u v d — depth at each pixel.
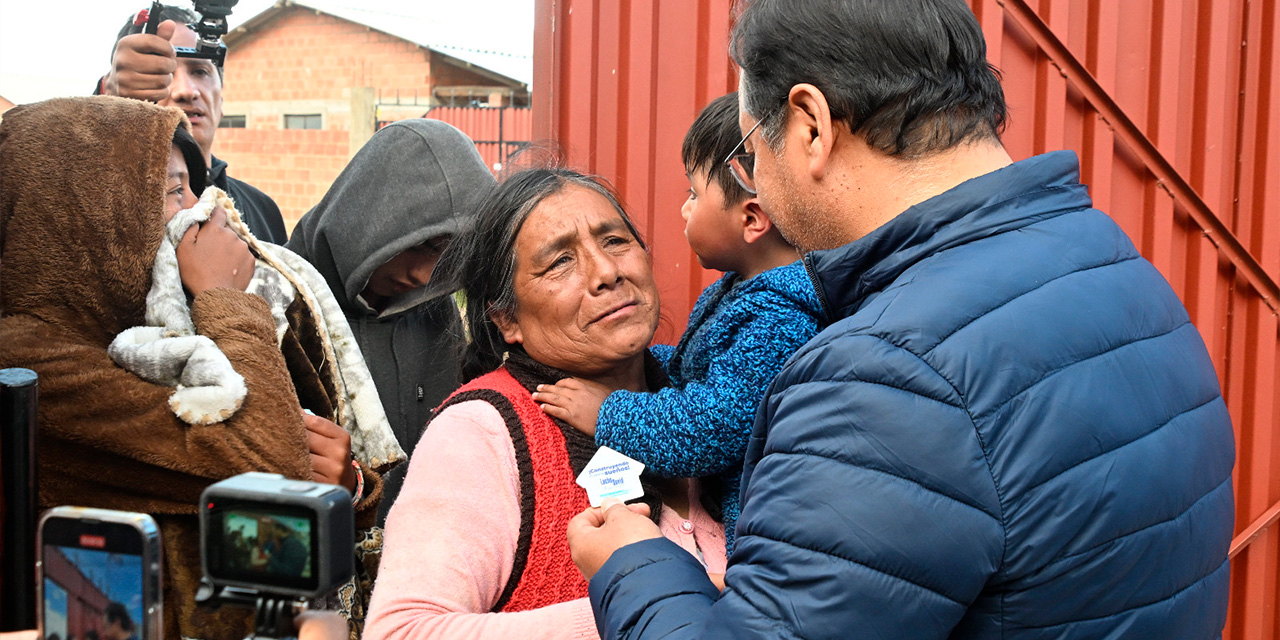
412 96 15.23
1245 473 2.88
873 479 0.85
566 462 1.34
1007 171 1.01
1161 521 0.92
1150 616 0.92
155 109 1.46
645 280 1.46
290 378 1.45
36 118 1.38
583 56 2.39
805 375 0.94
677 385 1.70
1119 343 0.94
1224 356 2.86
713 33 2.41
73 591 0.71
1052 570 0.86
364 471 1.62
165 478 1.33
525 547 1.28
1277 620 2.96
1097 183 2.68
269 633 0.71
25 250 1.35
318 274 1.72
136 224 1.39
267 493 0.71
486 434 1.32
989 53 2.56
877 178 1.04
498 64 15.91
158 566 0.70
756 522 0.92
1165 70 2.70
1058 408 0.87
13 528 1.00
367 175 2.16
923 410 0.86
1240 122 2.79
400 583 1.20
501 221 1.43
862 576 0.84
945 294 0.91
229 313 1.42
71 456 1.33
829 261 1.04
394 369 2.15
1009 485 0.84
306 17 15.24
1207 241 2.79
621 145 2.41
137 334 1.36
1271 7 2.77
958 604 0.85
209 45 2.47
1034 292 0.93
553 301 1.40
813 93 1.04
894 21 1.01
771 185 1.13
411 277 2.17
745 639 0.87
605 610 1.01
